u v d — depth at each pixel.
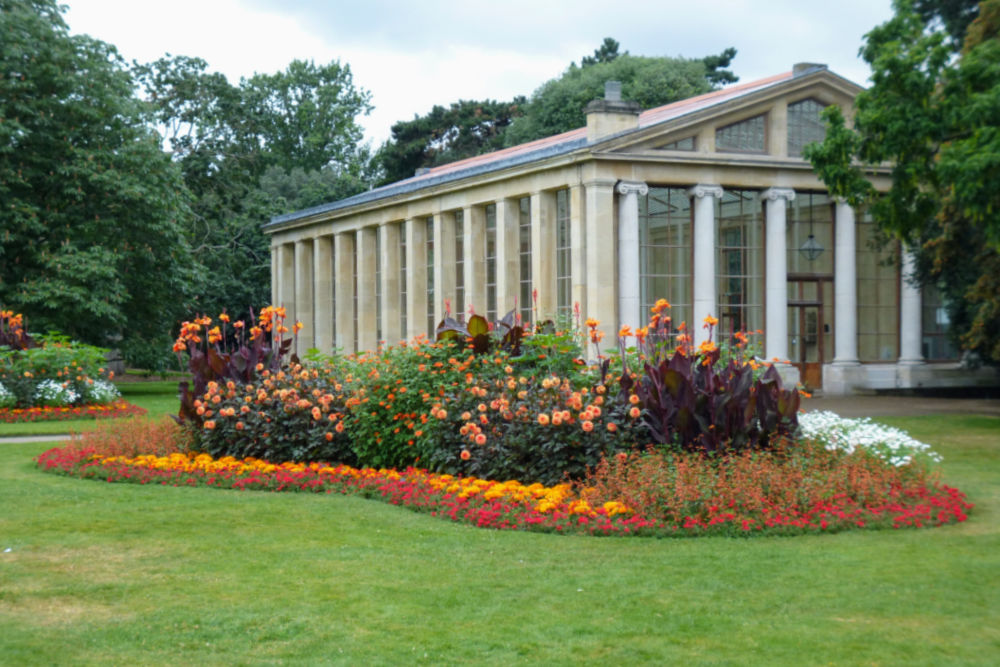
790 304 40.22
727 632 8.35
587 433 14.21
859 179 27.56
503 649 7.97
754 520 12.16
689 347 16.52
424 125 90.81
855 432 16.36
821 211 40.78
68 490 15.34
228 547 11.36
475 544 11.49
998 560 10.71
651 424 14.70
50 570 10.34
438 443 15.31
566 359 16.75
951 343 35.28
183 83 69.31
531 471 14.31
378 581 9.91
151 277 45.25
